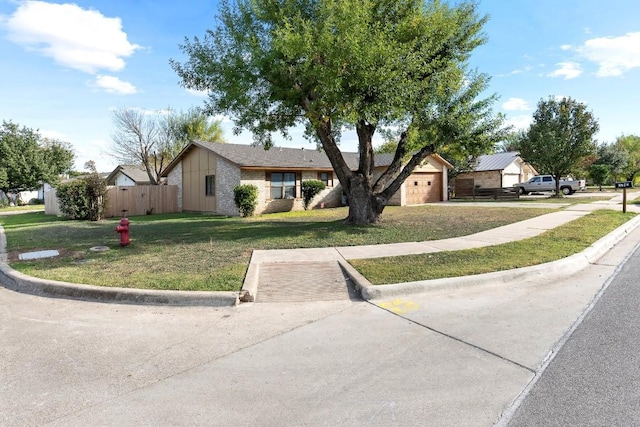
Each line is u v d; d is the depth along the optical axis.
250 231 12.12
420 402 2.93
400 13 10.87
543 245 8.69
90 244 10.04
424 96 10.42
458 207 21.31
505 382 3.19
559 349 3.78
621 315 4.65
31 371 3.49
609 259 7.93
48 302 5.52
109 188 21.59
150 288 5.65
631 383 3.11
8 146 37.03
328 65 9.06
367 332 4.34
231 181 20.55
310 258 7.69
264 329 4.48
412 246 8.84
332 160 12.70
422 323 4.57
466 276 6.15
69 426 2.69
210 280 6.06
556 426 2.59
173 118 35.09
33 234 12.49
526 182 34.88
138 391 3.15
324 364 3.59
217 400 3.01
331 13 9.01
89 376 3.40
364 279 6.08
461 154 11.98
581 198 26.83
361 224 12.72
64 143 43.66
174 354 3.84
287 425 2.69
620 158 45.62
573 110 27.94
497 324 4.49
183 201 24.70
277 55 9.48
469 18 11.65
